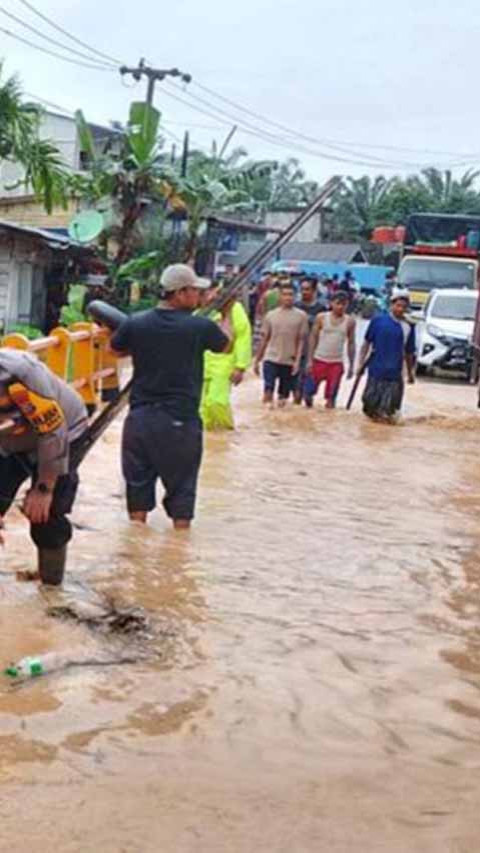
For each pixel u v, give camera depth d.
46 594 5.25
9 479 5.27
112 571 5.81
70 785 3.40
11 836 3.07
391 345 14.27
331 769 3.66
